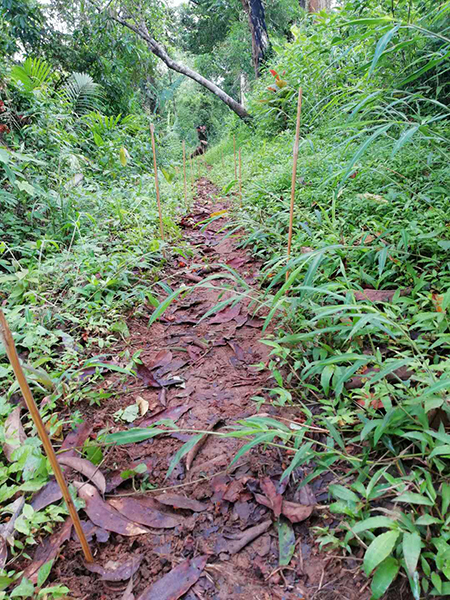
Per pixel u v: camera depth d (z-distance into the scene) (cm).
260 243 247
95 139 465
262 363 149
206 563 86
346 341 133
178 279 244
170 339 181
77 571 86
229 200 405
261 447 114
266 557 86
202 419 129
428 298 140
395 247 179
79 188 335
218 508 98
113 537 93
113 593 82
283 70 523
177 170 707
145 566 87
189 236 321
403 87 282
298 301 132
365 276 166
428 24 257
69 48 741
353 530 77
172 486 105
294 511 93
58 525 96
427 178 207
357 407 117
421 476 91
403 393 108
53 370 153
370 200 201
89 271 219
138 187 427
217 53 1436
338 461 104
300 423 118
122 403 141
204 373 154
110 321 186
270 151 450
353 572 81
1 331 68
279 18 1119
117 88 765
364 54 326
